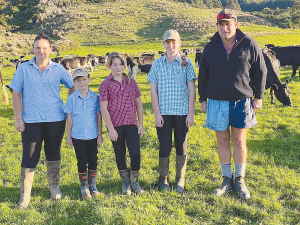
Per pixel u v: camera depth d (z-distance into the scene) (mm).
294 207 4309
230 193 4676
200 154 6199
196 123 8430
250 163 5762
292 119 8461
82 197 4605
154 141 7086
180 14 93125
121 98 4434
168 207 4230
